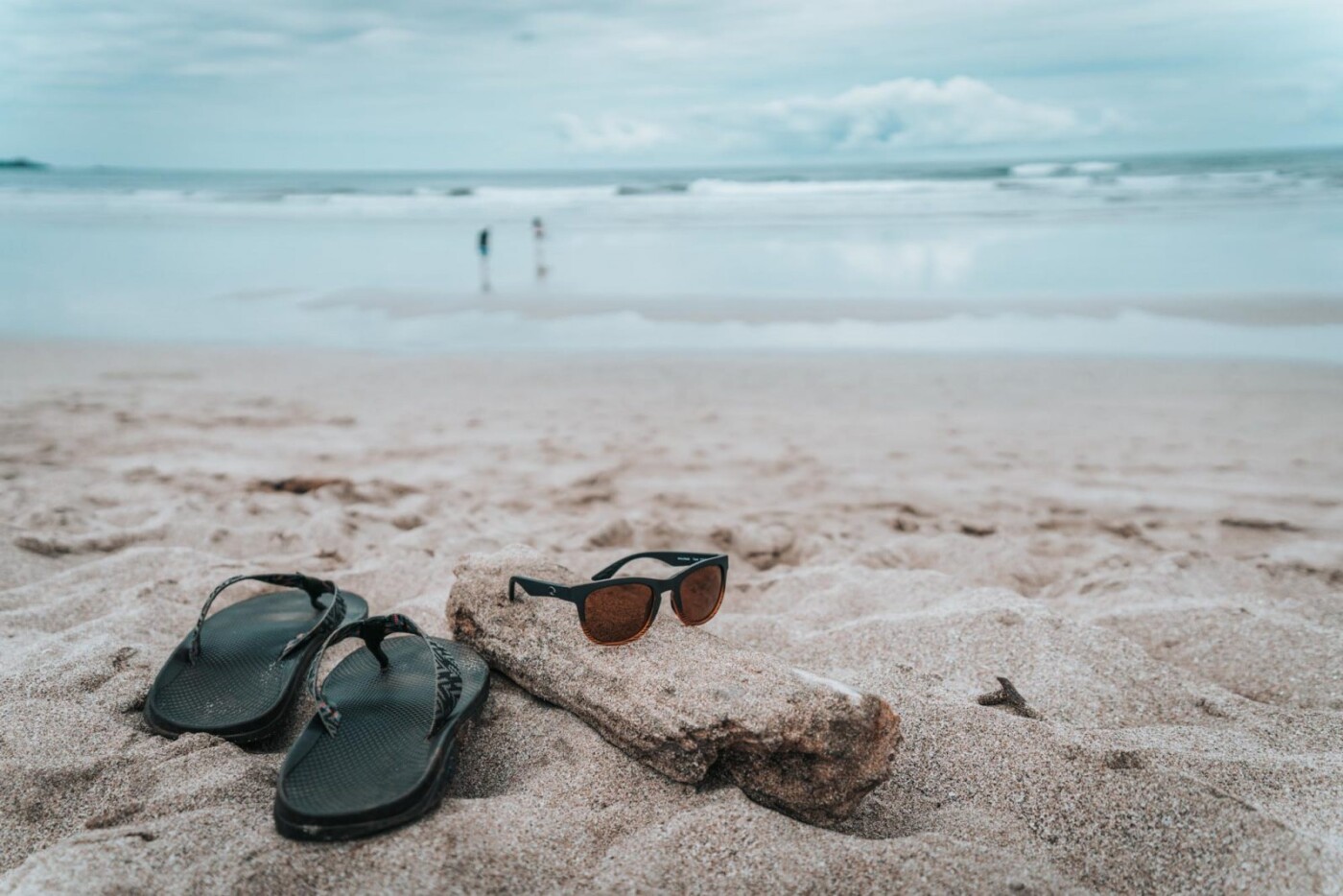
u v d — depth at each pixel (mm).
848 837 1827
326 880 1619
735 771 2021
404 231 24938
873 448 6730
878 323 11930
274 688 2359
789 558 4523
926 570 3986
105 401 7922
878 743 1970
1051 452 6602
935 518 5176
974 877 1682
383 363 9852
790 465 6285
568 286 15336
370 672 2352
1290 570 4074
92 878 1566
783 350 10453
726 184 45625
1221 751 2266
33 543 3867
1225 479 5938
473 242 22438
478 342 11070
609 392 8523
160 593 3201
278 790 1764
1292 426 7137
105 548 4012
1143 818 1935
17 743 2150
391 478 5816
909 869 1703
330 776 1859
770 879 1689
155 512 4625
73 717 2271
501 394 8445
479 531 4453
